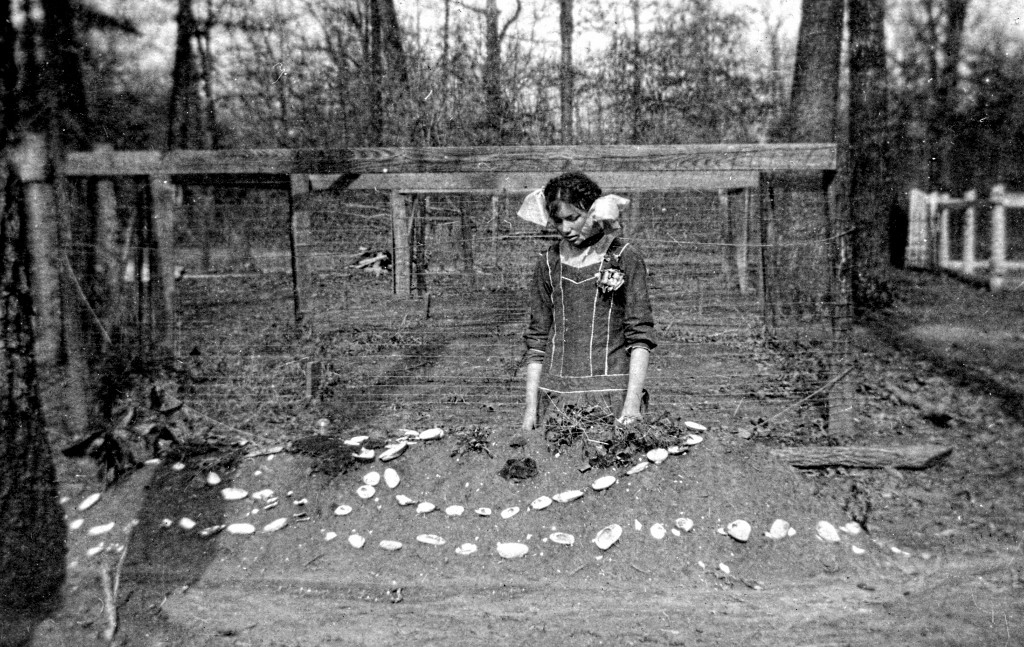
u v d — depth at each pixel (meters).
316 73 12.57
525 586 2.93
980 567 3.06
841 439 4.44
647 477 3.38
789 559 3.06
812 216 6.11
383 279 6.29
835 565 3.04
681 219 6.27
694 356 6.09
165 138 15.03
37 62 3.67
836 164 4.32
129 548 3.23
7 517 3.16
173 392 4.53
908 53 17.20
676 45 10.50
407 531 3.27
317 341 5.30
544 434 3.57
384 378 5.62
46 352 3.86
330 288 6.24
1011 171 16.95
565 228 3.21
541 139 10.17
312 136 12.34
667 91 10.41
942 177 17.48
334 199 6.12
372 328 6.30
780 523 3.20
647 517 3.22
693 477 3.38
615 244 3.30
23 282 3.28
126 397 4.28
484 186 5.18
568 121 10.16
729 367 5.86
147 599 2.92
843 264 4.50
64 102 4.37
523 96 10.23
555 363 3.47
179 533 3.32
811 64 8.76
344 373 5.69
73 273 4.06
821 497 3.46
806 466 4.11
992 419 4.89
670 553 3.06
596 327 3.38
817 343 5.96
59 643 2.66
